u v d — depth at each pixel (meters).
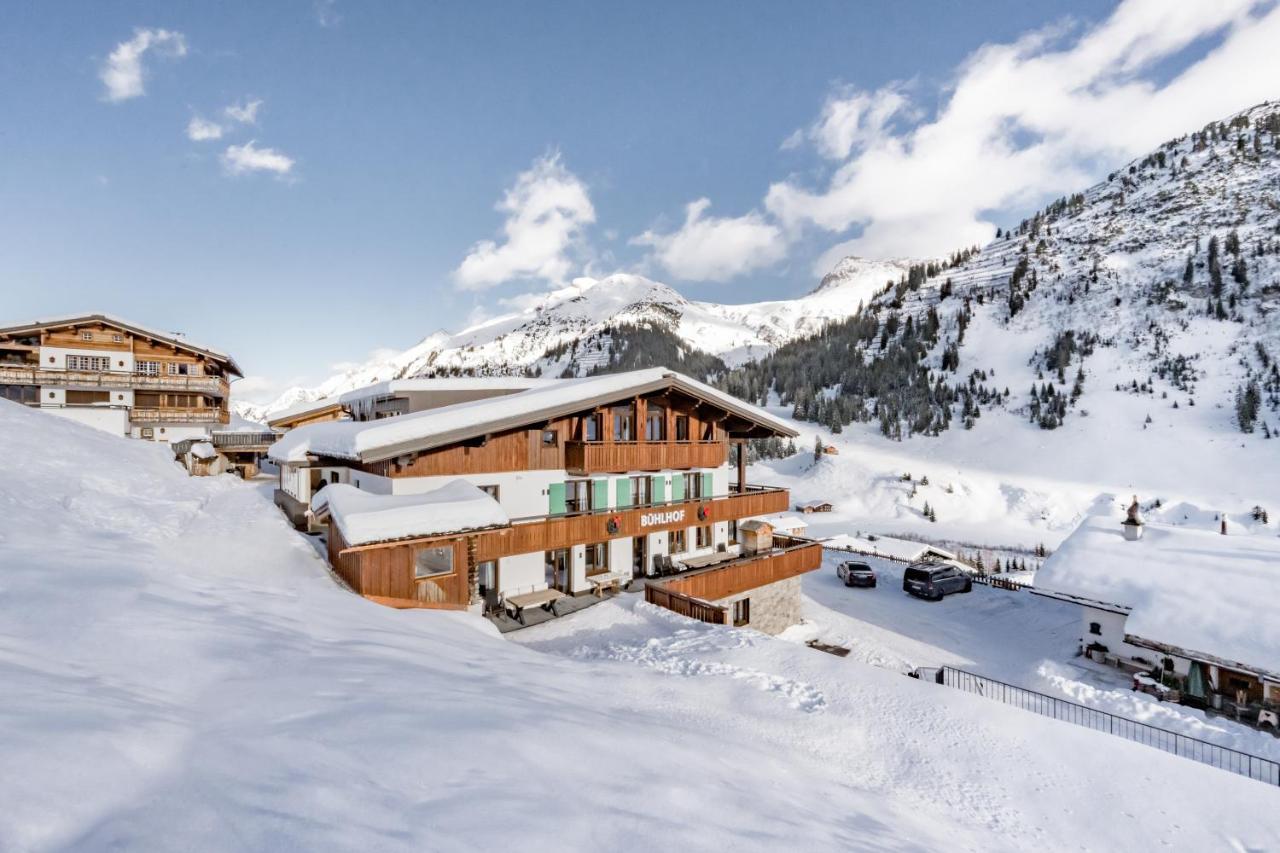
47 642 5.24
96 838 2.73
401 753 4.22
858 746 8.90
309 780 3.62
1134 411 94.00
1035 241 186.62
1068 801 7.84
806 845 4.54
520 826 3.59
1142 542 20.62
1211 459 77.88
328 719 4.62
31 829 2.69
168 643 5.87
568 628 15.87
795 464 95.50
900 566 34.88
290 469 22.41
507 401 17.89
